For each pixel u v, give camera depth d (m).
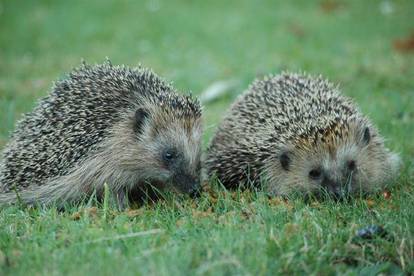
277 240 6.96
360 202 8.77
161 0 30.33
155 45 22.94
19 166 9.73
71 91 9.76
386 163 10.34
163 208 8.84
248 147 10.27
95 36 24.89
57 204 9.48
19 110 14.66
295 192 10.02
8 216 8.38
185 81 17.39
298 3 28.67
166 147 9.82
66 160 9.45
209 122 13.37
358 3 27.81
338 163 9.80
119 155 9.65
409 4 26.78
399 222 7.52
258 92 11.02
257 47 21.30
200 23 25.72
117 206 9.34
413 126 12.56
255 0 29.56
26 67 20.59
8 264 6.57
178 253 6.55
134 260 6.40
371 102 14.40
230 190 10.26
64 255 6.59
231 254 6.57
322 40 21.95
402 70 17.36
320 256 6.75
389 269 6.80
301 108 10.18
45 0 31.72
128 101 9.75
